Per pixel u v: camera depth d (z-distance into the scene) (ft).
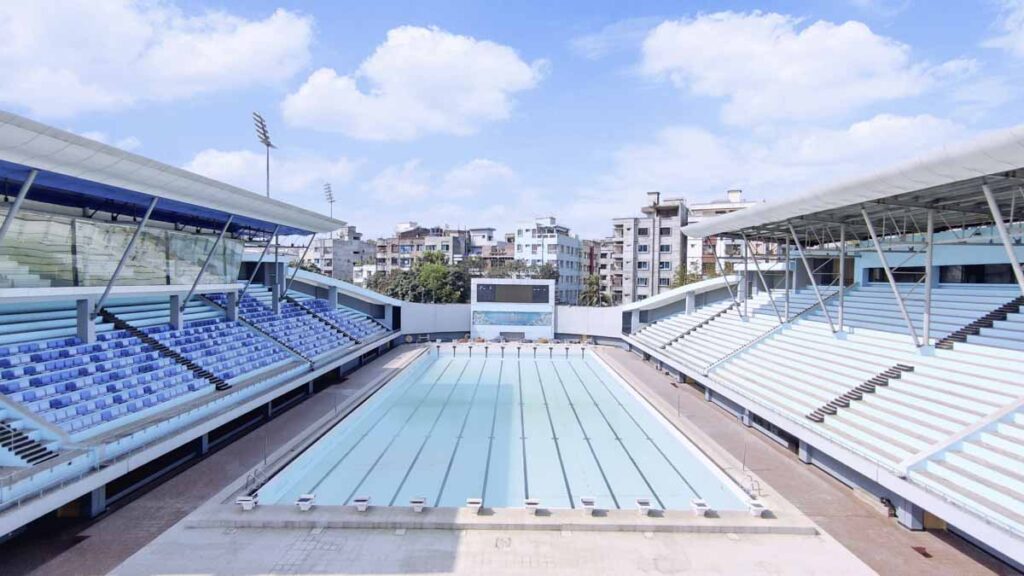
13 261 46.78
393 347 137.80
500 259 293.23
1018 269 41.42
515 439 67.15
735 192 229.04
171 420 52.01
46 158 41.45
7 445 39.86
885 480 42.63
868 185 47.34
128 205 72.90
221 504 43.52
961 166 38.88
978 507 35.68
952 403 49.14
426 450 62.80
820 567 35.78
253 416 69.15
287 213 83.20
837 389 60.70
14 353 51.49
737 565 35.86
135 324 69.77
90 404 49.88
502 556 36.50
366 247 334.24
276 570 34.45
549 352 136.77
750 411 68.69
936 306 70.03
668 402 81.82
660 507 47.47
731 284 126.72
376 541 38.34
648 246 215.72
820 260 105.29
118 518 42.01
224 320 87.56
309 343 98.22
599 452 62.49
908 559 37.09
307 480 53.21
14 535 38.99
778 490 48.65
